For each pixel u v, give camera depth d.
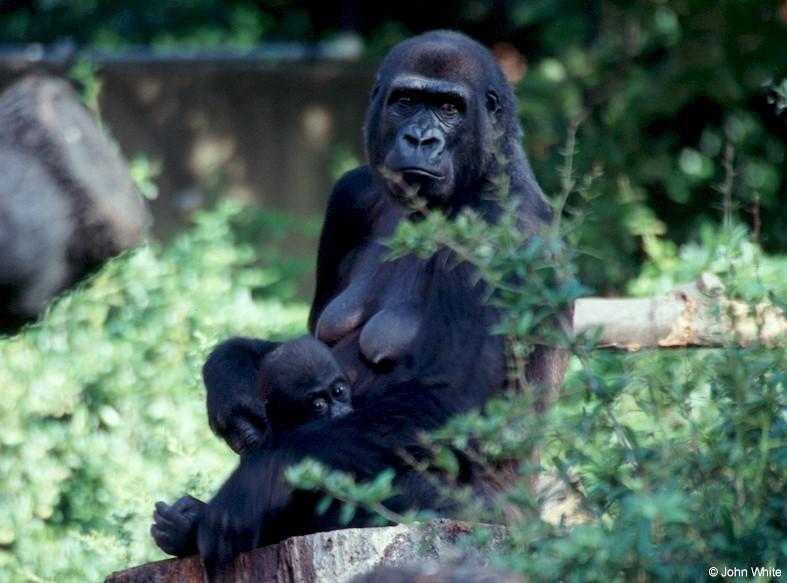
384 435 9.34
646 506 6.58
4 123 4.95
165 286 16.12
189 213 29.88
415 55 10.42
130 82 29.91
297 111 30.69
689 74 25.11
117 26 32.94
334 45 31.66
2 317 5.00
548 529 7.45
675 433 8.28
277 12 33.72
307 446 9.23
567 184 8.86
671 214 25.14
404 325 10.16
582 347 7.88
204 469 12.34
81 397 14.92
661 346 11.99
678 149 25.98
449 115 10.23
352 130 30.95
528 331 8.20
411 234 8.09
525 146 25.36
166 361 15.27
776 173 25.25
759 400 7.54
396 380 10.02
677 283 16.11
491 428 7.80
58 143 4.93
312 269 27.06
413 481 9.36
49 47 31.23
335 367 9.82
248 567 8.88
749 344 8.70
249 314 16.38
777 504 7.46
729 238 9.10
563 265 8.20
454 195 10.31
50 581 12.44
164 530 9.38
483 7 30.77
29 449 14.02
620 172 24.44
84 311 15.26
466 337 9.76
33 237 4.91
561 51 26.53
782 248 24.42
